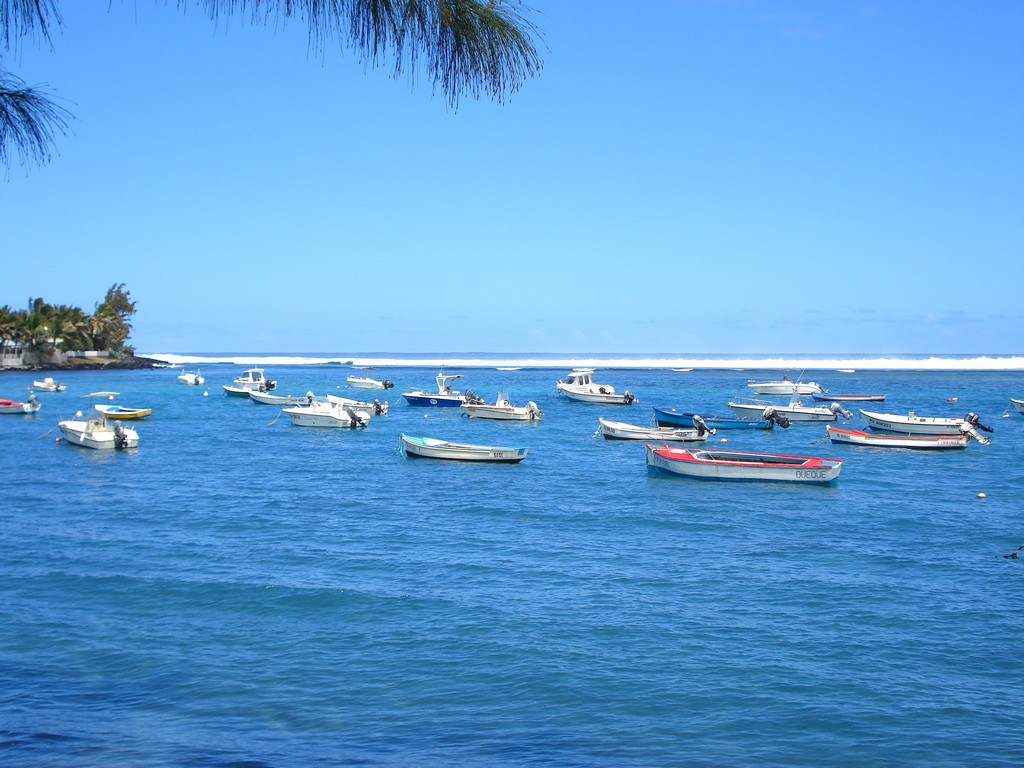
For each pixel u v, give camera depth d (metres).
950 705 15.52
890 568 23.98
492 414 71.81
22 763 13.18
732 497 35.31
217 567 23.62
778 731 14.62
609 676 16.70
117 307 194.12
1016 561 24.75
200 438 57.50
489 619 19.64
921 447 53.22
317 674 16.77
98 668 16.94
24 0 5.02
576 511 32.12
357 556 25.03
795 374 181.25
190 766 13.23
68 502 33.44
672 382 143.38
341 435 60.00
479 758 13.66
